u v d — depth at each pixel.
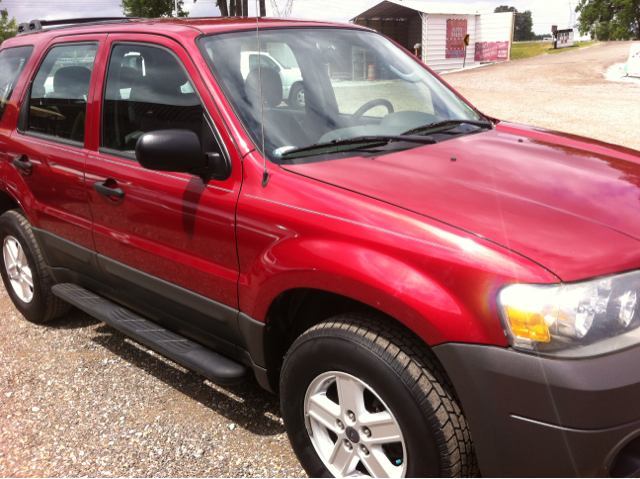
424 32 28.67
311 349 2.11
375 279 1.88
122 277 3.04
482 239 1.81
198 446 2.70
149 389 3.19
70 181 3.19
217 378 2.51
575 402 1.62
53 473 2.57
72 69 3.33
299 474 2.48
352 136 2.63
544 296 1.67
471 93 17.36
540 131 3.05
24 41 3.93
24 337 3.88
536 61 29.61
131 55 2.96
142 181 2.74
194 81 2.60
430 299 1.79
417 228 1.89
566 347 1.65
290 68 2.79
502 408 1.72
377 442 2.01
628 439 1.66
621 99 14.36
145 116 2.81
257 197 2.29
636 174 2.39
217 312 2.54
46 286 3.79
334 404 2.14
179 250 2.65
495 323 1.71
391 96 3.01
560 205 2.02
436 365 1.87
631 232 1.90
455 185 2.14
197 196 2.49
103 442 2.77
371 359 1.91
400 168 2.29
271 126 2.50
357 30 3.33
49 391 3.22
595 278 1.71
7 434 2.86
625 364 1.65
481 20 31.05
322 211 2.09
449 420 1.83
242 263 2.36
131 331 2.94
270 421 2.86
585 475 1.68
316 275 2.04
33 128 3.62
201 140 2.54
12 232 3.85
